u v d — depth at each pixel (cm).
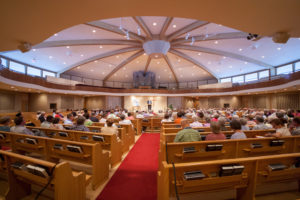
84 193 212
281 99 1728
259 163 188
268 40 1302
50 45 1245
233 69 2045
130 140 546
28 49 358
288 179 205
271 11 244
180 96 2330
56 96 1870
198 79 2600
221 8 247
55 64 1741
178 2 237
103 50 1617
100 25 1135
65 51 1503
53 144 299
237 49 1543
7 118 392
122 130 450
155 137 692
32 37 329
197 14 270
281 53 1459
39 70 1728
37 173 179
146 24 1260
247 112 1228
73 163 350
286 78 1263
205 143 261
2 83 957
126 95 2214
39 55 1481
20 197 215
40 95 1695
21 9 238
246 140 276
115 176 322
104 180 301
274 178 195
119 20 1138
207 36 1309
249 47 1462
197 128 439
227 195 223
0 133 354
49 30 303
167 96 2375
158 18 1175
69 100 2061
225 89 2089
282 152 299
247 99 2142
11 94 1483
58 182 171
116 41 1465
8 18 259
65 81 1852
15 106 1519
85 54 1638
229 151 274
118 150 392
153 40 1419
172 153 257
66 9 245
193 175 161
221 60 1845
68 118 596
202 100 2545
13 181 210
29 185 226
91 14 262
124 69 2252
